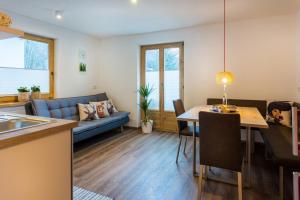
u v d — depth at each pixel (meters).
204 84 4.02
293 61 3.35
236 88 3.76
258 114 2.54
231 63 3.78
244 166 2.68
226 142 1.79
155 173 2.50
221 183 2.26
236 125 1.73
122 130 4.55
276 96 3.50
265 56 3.53
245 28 3.64
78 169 2.59
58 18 3.45
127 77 4.81
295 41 3.32
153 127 4.71
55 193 1.22
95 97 4.56
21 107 3.35
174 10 3.13
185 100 4.21
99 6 2.95
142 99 4.77
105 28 4.13
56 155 1.22
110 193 2.04
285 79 3.42
